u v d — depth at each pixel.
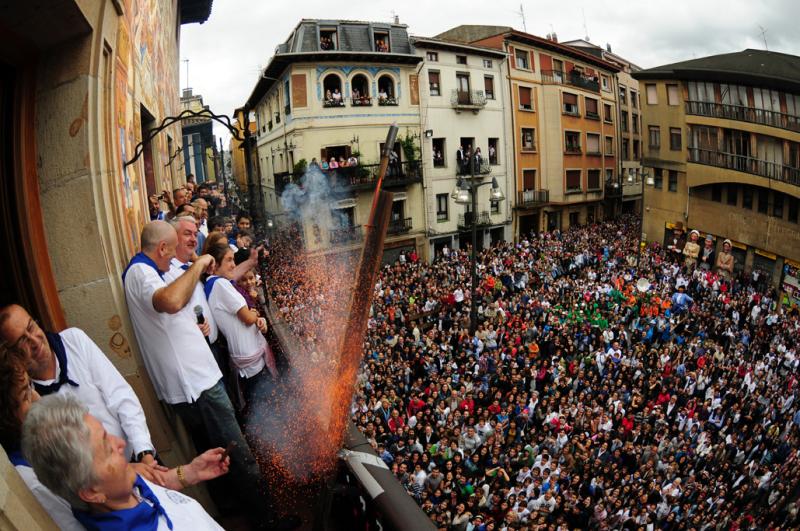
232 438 2.79
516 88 33.88
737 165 28.39
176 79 17.02
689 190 32.03
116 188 3.56
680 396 13.79
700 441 12.16
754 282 28.25
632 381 14.41
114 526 1.35
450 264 24.39
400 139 28.00
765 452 12.73
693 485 10.53
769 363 16.58
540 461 10.09
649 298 20.41
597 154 40.81
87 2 2.81
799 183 25.12
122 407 2.10
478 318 18.23
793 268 26.23
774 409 13.94
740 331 19.42
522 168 34.81
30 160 2.89
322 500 2.48
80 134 2.98
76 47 2.92
